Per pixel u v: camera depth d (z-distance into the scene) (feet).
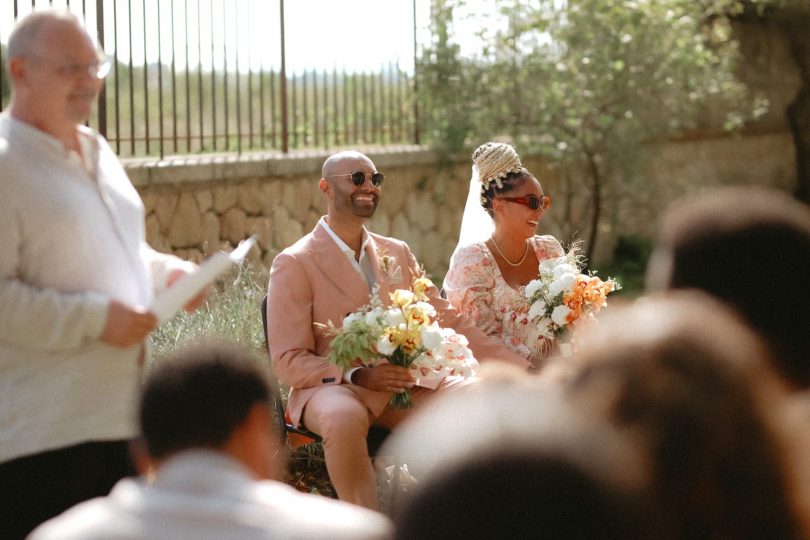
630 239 36.76
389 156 29.30
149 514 5.11
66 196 8.98
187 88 24.63
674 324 4.58
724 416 4.40
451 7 30.81
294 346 13.37
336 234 14.10
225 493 5.28
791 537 4.48
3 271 8.79
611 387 4.44
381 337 12.69
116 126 22.75
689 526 4.44
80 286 9.09
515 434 3.81
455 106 31.07
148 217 22.77
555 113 31.53
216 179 24.32
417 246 30.76
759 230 5.55
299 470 15.92
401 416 13.43
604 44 31.58
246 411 5.89
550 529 3.67
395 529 3.97
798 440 4.71
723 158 41.78
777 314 5.51
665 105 33.81
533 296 14.57
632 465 3.98
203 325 17.62
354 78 29.17
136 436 6.03
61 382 8.95
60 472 8.99
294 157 26.43
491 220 15.72
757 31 43.14
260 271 24.13
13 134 8.89
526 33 31.68
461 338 13.14
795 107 44.39
